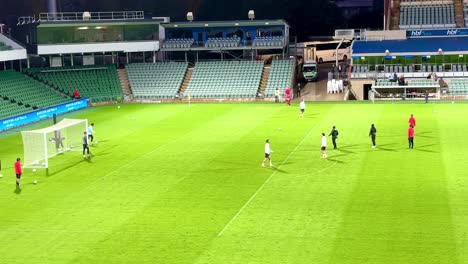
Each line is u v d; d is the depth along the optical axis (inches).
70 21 4288.9
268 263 1378.0
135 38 4375.0
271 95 3939.5
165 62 4367.6
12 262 1440.7
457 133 2652.6
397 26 4781.0
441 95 3762.3
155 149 2556.6
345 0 5669.3
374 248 1438.2
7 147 2748.5
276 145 2549.2
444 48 4052.7
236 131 2876.5
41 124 3307.1
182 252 1459.2
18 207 1851.6
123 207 1808.6
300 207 1747.0
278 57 4520.2
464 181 1936.5
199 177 2101.4
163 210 1766.7
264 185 1977.1
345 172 2096.5
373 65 4094.5
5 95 3624.5
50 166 2336.4
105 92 4047.7
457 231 1519.4
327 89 4079.7
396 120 3011.8
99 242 1542.8
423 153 2319.1
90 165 2332.7
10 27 4867.1
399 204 1740.9
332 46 5142.7
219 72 4192.9
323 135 2293.3
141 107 3782.0
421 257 1379.2
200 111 3540.8
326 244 1471.5
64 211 1795.0
